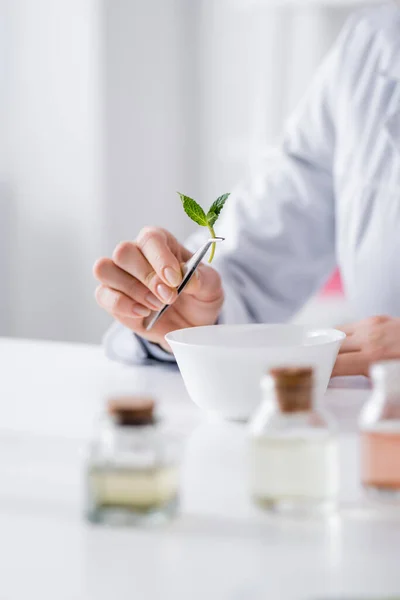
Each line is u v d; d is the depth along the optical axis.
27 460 0.99
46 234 3.02
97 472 0.86
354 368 1.20
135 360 1.33
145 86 3.30
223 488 0.92
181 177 3.46
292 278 1.67
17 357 1.42
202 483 0.93
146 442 0.86
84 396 1.19
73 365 1.34
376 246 1.55
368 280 1.57
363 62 1.63
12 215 2.97
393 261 1.53
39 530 0.86
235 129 3.43
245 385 1.06
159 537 0.85
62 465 0.98
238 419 1.08
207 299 1.28
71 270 3.06
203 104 3.46
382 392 0.89
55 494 0.92
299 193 1.68
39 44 2.96
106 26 3.15
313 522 0.86
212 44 3.41
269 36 3.30
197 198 3.50
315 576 0.79
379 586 0.78
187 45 3.44
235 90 3.41
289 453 0.86
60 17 2.98
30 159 2.97
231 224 1.68
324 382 1.08
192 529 0.86
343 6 3.19
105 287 1.28
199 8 3.41
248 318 1.60
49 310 3.05
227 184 3.46
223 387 1.06
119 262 1.23
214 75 3.43
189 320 1.30
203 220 1.13
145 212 3.35
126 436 0.85
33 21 2.95
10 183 2.96
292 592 0.78
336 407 1.12
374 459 0.89
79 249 3.06
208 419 1.09
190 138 3.46
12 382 1.26
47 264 3.03
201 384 1.08
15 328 3.01
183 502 0.90
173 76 3.39
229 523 0.86
